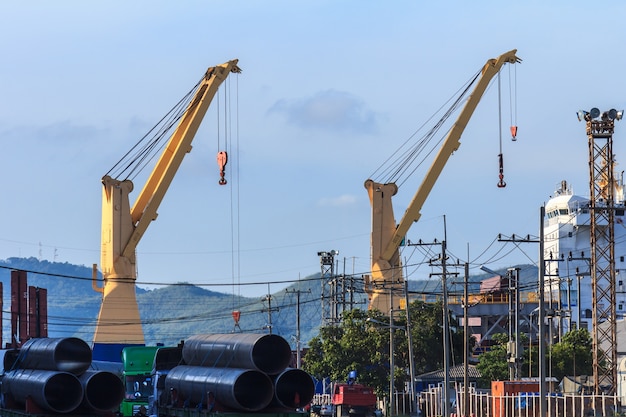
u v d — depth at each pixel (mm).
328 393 172875
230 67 157375
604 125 124812
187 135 156500
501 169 150625
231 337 57875
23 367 63625
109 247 158000
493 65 161500
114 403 58312
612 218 127438
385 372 146750
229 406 54656
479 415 114938
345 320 150000
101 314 157000
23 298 154500
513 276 143875
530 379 124625
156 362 73062
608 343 151875
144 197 161250
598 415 109875
